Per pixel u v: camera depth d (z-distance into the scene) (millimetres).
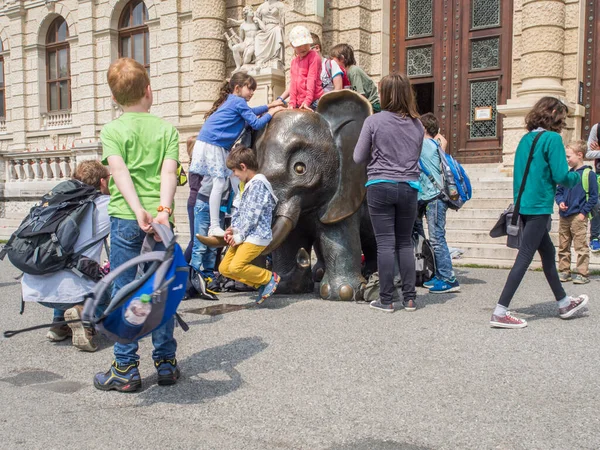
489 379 3771
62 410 3521
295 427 3193
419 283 7137
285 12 14398
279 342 4664
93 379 3973
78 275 4750
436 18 13867
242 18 16172
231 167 5773
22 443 3076
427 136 6781
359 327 5047
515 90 12867
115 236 3775
